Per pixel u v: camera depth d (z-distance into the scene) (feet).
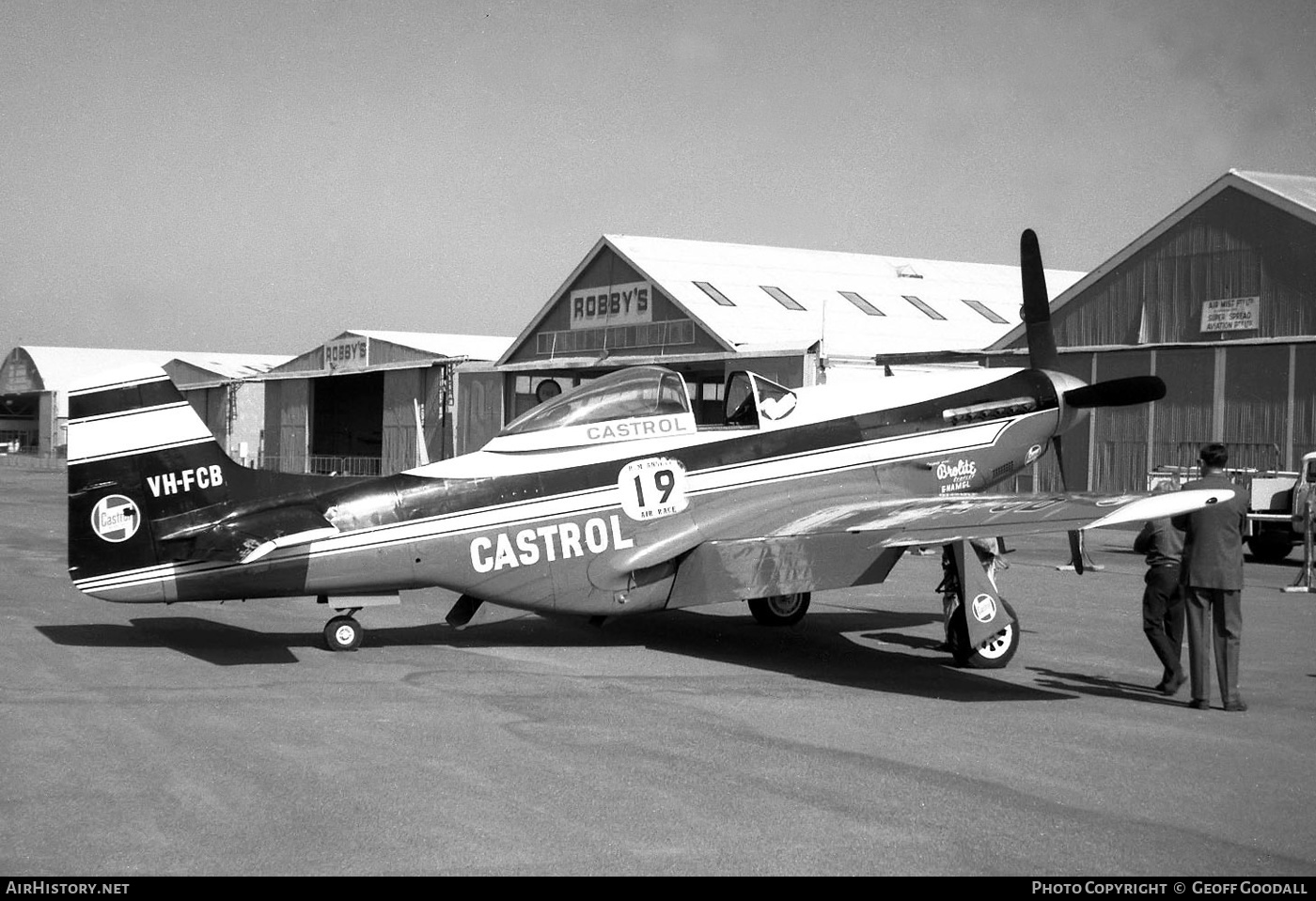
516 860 16.20
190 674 28.76
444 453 132.26
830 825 17.85
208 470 31.24
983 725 24.44
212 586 30.68
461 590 32.24
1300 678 30.04
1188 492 26.37
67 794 18.83
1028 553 65.36
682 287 107.86
